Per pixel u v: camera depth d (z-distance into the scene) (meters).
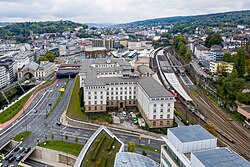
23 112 198.50
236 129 166.88
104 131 140.25
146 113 170.12
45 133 163.00
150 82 193.38
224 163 71.50
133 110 197.25
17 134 161.25
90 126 169.75
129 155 98.56
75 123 174.38
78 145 146.38
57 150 141.38
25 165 128.62
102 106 189.12
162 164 94.31
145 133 158.50
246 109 177.25
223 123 175.62
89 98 185.75
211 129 149.12
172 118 165.50
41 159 144.62
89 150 119.31
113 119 178.50
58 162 141.62
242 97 188.88
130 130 162.00
